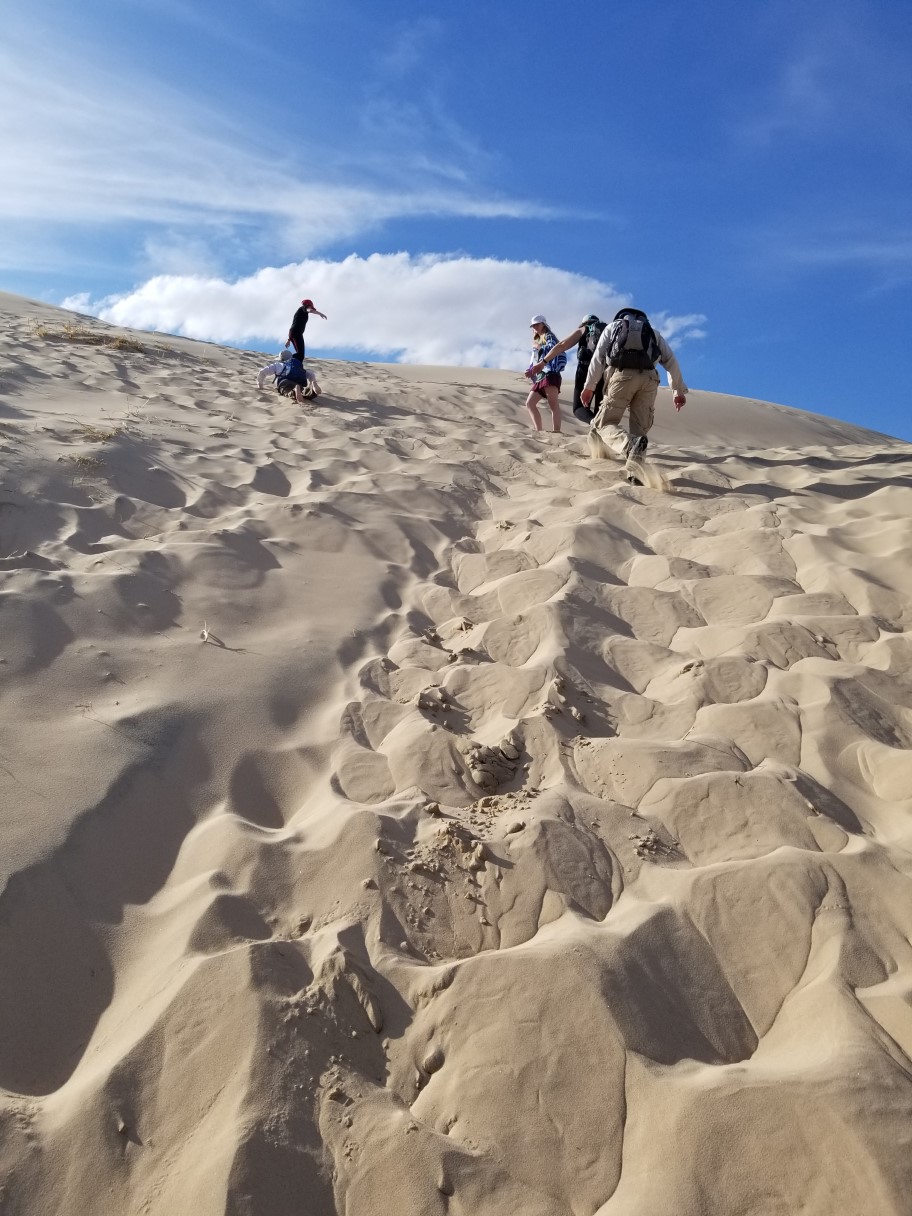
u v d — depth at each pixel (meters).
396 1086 1.85
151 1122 1.72
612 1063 1.79
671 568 4.57
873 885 2.26
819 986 1.98
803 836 2.51
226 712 3.10
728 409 14.81
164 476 5.51
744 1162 1.58
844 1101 1.60
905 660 3.54
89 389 7.80
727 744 3.00
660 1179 1.59
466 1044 1.88
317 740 3.07
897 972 2.03
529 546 5.03
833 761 2.91
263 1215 1.54
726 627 3.87
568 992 1.91
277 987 1.95
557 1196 1.61
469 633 3.99
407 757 2.93
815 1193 1.52
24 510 4.48
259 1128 1.66
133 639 3.53
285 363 9.02
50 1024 1.95
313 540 4.94
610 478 6.54
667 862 2.48
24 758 2.66
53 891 2.22
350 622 4.03
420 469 6.57
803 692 3.28
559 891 2.32
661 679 3.56
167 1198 1.58
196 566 4.26
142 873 2.38
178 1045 1.84
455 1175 1.62
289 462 6.39
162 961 2.07
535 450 7.68
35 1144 1.67
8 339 9.25
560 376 9.15
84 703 3.02
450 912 2.29
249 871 2.35
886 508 5.33
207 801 2.69
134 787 2.63
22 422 5.94
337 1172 1.64
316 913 2.26
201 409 7.79
